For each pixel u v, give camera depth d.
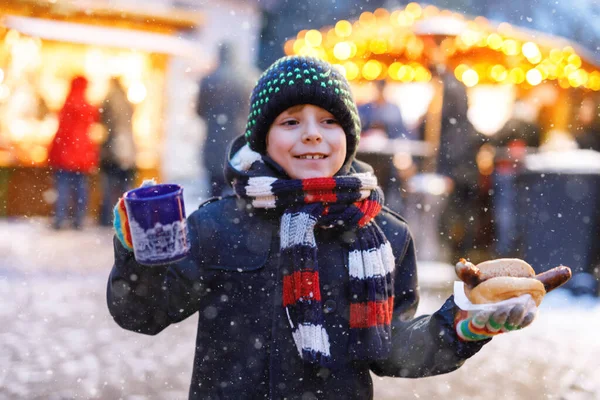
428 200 9.56
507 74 9.82
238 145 2.99
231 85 11.28
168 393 4.88
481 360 5.98
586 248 8.62
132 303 2.56
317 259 2.71
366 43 10.35
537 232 8.73
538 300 2.40
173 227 2.35
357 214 2.69
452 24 9.88
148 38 14.81
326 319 2.68
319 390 2.66
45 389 4.85
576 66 9.51
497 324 2.39
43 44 15.14
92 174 12.97
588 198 8.59
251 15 20.81
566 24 12.02
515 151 9.05
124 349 5.80
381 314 2.66
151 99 16.14
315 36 11.31
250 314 2.69
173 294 2.71
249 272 2.70
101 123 12.98
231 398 2.69
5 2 14.12
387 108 10.84
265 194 2.68
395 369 2.73
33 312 6.85
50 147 12.84
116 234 2.46
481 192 9.55
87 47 15.28
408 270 2.89
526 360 6.02
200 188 16.61
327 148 2.75
